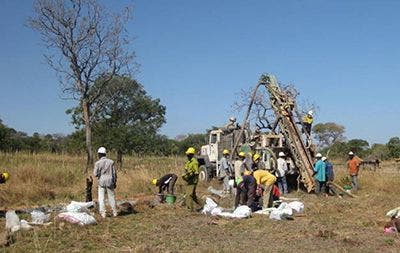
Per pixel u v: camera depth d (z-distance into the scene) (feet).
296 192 68.95
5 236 35.22
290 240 36.55
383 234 39.22
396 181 73.26
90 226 41.55
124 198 61.11
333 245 34.81
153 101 119.34
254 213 48.19
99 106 99.96
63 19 90.38
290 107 72.64
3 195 56.80
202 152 81.61
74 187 67.67
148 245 34.40
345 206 54.24
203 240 36.55
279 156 67.92
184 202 54.24
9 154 91.91
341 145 178.09
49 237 36.47
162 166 83.92
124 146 109.91
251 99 75.77
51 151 123.03
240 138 73.20
